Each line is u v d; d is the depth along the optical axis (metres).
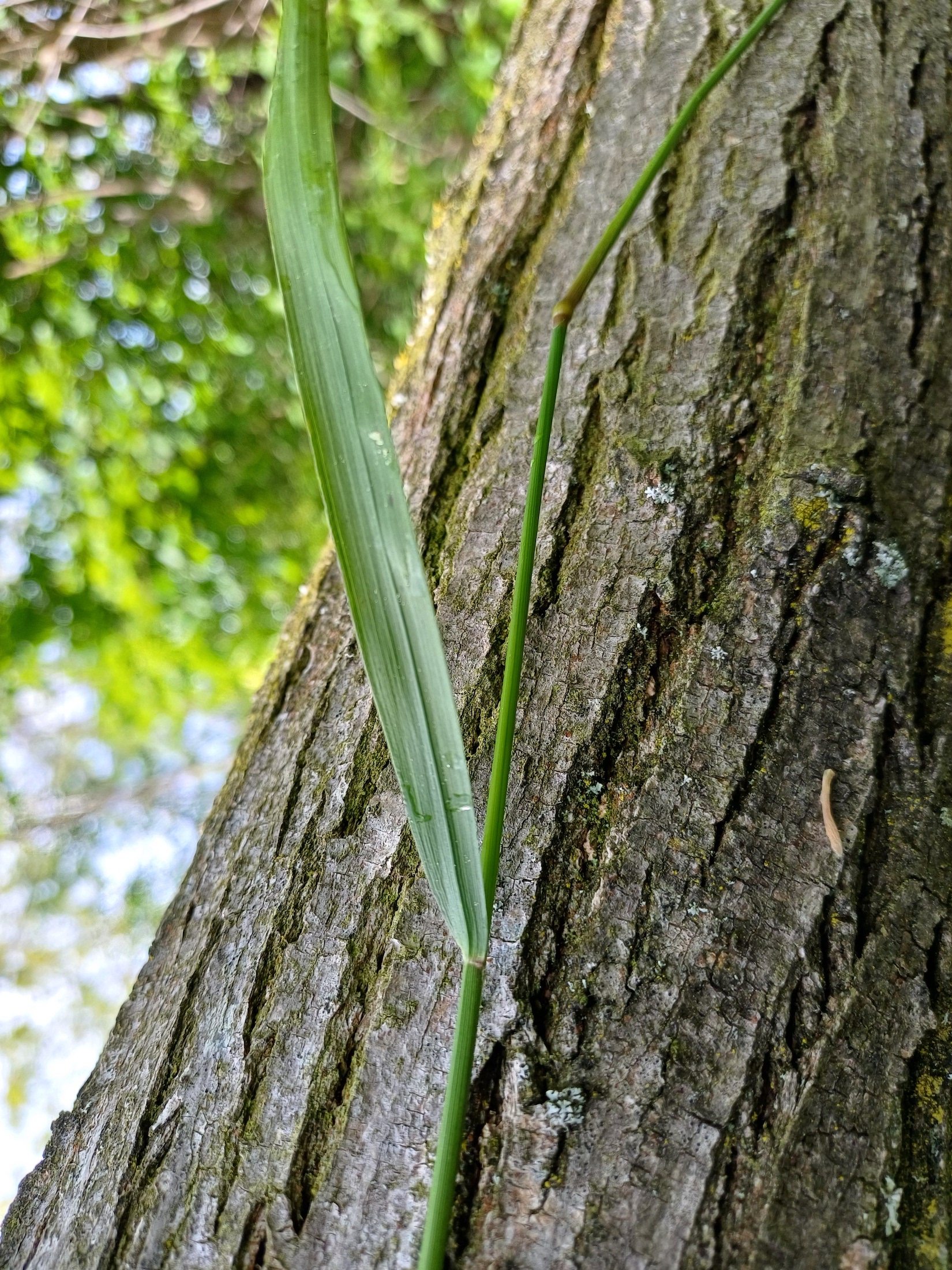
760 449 0.23
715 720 0.20
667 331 0.25
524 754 0.20
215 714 2.10
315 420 0.15
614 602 0.21
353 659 0.24
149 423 1.01
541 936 0.18
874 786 0.20
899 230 0.26
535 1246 0.16
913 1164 0.16
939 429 0.24
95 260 0.92
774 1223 0.16
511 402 0.26
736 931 0.18
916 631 0.21
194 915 0.22
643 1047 0.17
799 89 0.28
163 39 0.89
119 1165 0.18
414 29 0.94
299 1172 0.17
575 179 0.29
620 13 0.32
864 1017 0.17
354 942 0.19
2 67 0.85
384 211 1.03
